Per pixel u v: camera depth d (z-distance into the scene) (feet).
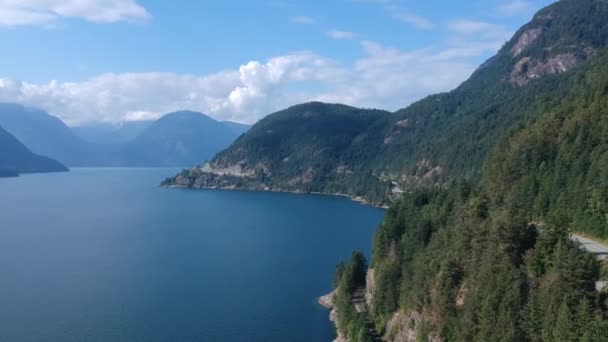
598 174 340.39
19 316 454.81
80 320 447.01
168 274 600.39
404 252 398.01
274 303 499.10
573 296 235.20
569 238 278.87
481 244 303.68
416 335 317.01
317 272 615.57
